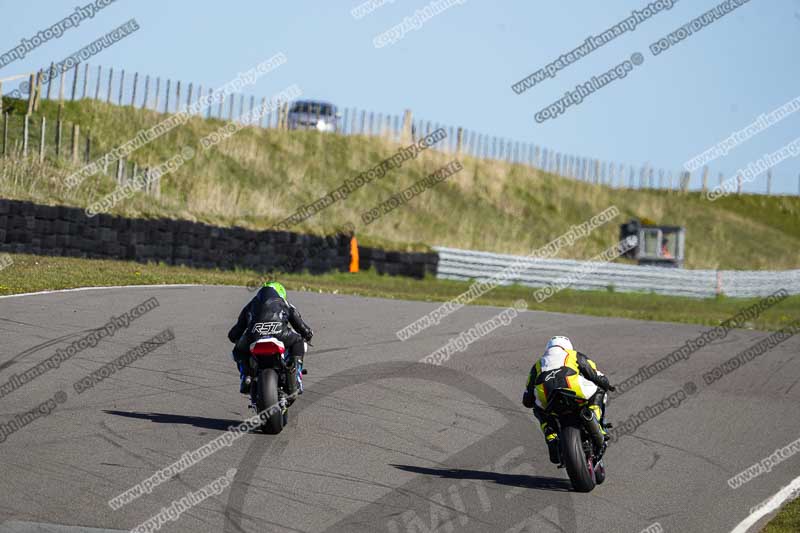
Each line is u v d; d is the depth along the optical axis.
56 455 25.73
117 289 57.34
